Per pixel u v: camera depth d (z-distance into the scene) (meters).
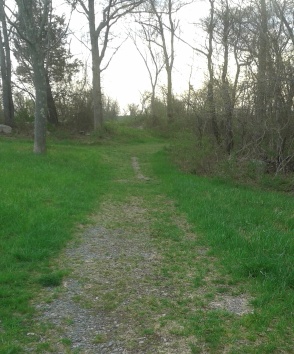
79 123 27.23
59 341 4.07
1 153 15.35
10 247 6.46
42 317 4.55
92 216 8.74
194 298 5.03
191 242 7.16
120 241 7.21
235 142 15.07
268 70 12.61
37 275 5.64
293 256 6.14
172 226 8.12
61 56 26.12
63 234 7.23
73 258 6.34
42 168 12.89
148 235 7.60
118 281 5.54
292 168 13.38
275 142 13.23
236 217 8.42
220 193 10.82
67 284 5.42
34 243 6.61
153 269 5.97
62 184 10.87
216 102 14.45
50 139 23.23
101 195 10.73
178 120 21.05
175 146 18.50
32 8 16.00
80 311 4.70
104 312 4.69
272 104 12.78
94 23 24.78
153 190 11.75
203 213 8.74
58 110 27.19
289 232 7.50
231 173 13.21
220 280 5.54
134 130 31.12
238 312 4.66
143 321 4.48
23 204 8.52
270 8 13.87
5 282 5.36
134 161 17.98
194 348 3.94
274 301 4.87
